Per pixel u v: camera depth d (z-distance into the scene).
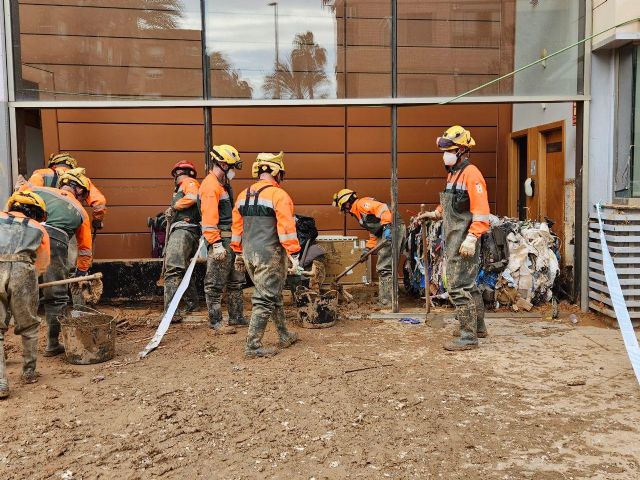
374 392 3.80
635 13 5.23
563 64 5.82
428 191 7.80
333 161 7.71
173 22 6.01
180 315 5.72
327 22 6.03
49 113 7.18
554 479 2.73
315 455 2.98
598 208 5.01
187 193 5.47
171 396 3.77
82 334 4.43
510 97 5.86
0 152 5.72
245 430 3.28
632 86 5.50
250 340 4.55
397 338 5.09
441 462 2.90
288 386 3.91
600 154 5.75
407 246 6.86
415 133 7.75
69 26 5.91
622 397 3.70
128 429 3.30
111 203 7.38
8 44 5.70
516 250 5.98
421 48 5.98
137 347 4.92
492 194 7.87
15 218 3.94
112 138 7.33
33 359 4.05
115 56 5.99
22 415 3.50
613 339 5.00
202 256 5.45
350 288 7.25
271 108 7.56
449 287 4.76
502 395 3.74
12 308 3.89
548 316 5.76
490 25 5.95
